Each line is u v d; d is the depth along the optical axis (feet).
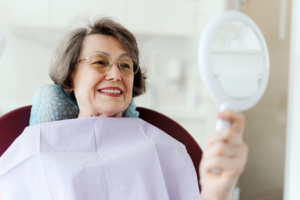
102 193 2.80
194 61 9.24
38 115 3.54
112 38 3.41
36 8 8.08
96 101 3.32
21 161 2.84
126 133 3.29
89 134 3.14
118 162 2.89
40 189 2.78
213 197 1.76
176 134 3.82
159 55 9.61
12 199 2.81
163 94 9.73
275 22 3.43
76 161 2.86
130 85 3.45
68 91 3.66
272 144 3.47
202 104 8.91
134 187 2.86
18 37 8.54
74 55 3.37
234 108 1.82
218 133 1.64
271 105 3.52
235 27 1.87
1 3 7.95
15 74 8.64
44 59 8.75
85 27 3.46
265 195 3.59
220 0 7.02
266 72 1.91
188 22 8.96
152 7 8.69
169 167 3.19
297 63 2.96
